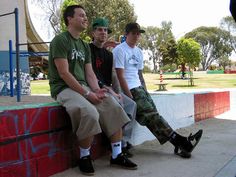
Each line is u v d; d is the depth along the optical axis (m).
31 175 4.02
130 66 5.39
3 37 16.25
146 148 5.84
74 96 4.30
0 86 15.52
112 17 34.88
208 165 4.86
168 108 7.41
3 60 15.70
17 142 3.87
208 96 9.71
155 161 5.05
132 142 5.91
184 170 4.63
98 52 5.08
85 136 4.24
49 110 4.27
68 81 4.35
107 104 4.53
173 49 60.44
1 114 3.72
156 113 5.32
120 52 5.27
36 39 24.88
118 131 4.62
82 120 4.19
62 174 4.37
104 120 4.52
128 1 36.69
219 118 9.76
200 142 6.35
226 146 6.05
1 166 3.71
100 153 5.16
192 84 30.83
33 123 4.06
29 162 4.00
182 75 42.72
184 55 41.16
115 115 4.55
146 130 6.36
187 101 8.38
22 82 16.11
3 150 3.73
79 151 4.72
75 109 4.20
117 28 35.38
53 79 4.54
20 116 3.91
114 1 35.53
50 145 4.29
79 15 4.54
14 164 3.84
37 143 4.11
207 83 32.88
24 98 12.55
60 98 4.39
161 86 25.89
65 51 4.41
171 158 5.21
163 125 5.29
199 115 9.12
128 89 5.22
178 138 5.28
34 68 45.25
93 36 5.12
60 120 4.43
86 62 4.76
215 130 7.73
